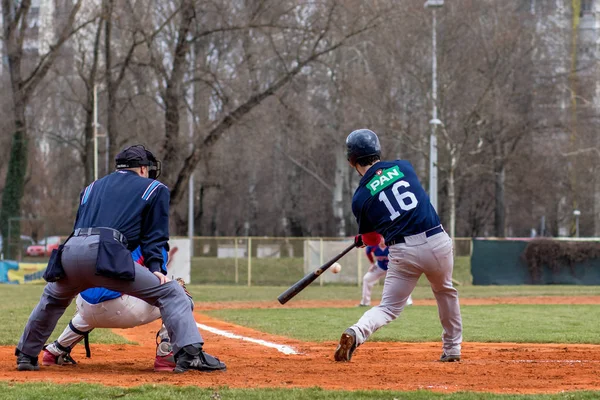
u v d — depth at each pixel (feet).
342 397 46.32
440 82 315.99
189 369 58.75
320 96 426.92
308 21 309.63
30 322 59.67
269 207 545.03
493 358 72.69
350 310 151.94
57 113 459.73
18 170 372.17
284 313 144.05
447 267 65.72
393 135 341.41
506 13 370.73
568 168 426.51
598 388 52.06
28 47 392.88
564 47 428.56
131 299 59.88
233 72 319.27
